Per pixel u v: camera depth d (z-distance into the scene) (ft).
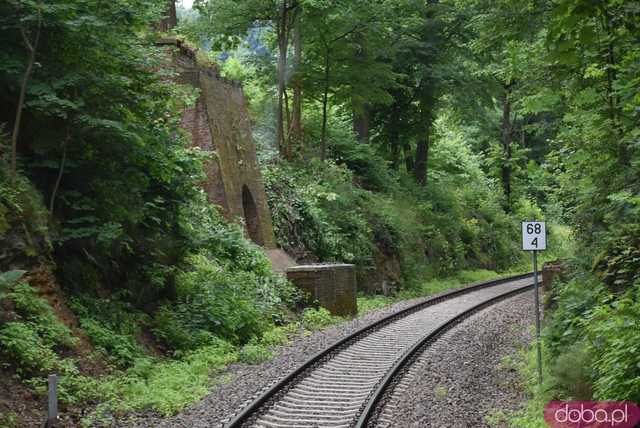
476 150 211.20
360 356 48.85
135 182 46.34
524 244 42.68
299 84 106.73
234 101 82.69
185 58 74.64
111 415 33.50
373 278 96.22
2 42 41.24
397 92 131.34
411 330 59.88
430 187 140.26
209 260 61.87
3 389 31.73
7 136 42.16
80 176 44.60
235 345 52.49
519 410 35.14
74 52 41.93
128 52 44.75
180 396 36.96
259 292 63.36
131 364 41.09
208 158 62.59
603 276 42.16
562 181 51.24
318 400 36.65
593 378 33.01
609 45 39.88
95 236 44.11
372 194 113.19
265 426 31.76
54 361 35.01
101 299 43.80
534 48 56.03
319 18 97.76
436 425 31.89
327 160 108.27
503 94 131.64
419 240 115.85
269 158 95.14
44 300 37.47
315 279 69.97
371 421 32.40
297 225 88.53
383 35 104.22
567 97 54.60
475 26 61.67
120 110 44.34
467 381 41.09
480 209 157.48
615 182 43.34
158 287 50.49
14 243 37.22
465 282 119.85
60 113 39.68
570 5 23.20
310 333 59.93
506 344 53.72
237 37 100.68
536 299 42.11
